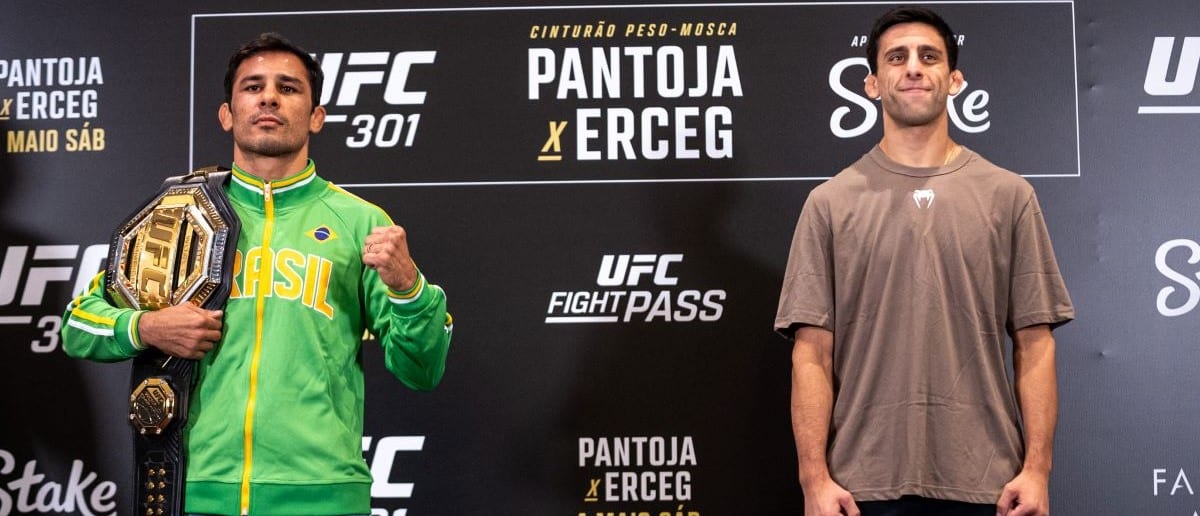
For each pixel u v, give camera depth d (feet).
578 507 9.17
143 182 9.48
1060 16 9.45
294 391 6.93
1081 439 9.12
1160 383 9.15
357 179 9.43
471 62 9.50
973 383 7.09
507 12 9.53
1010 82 9.41
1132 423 9.12
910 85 7.45
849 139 9.39
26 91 9.54
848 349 7.27
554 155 9.42
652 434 9.21
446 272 9.36
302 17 9.54
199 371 7.00
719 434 9.20
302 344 7.04
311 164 7.68
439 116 9.46
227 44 9.55
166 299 7.09
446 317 7.41
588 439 9.21
